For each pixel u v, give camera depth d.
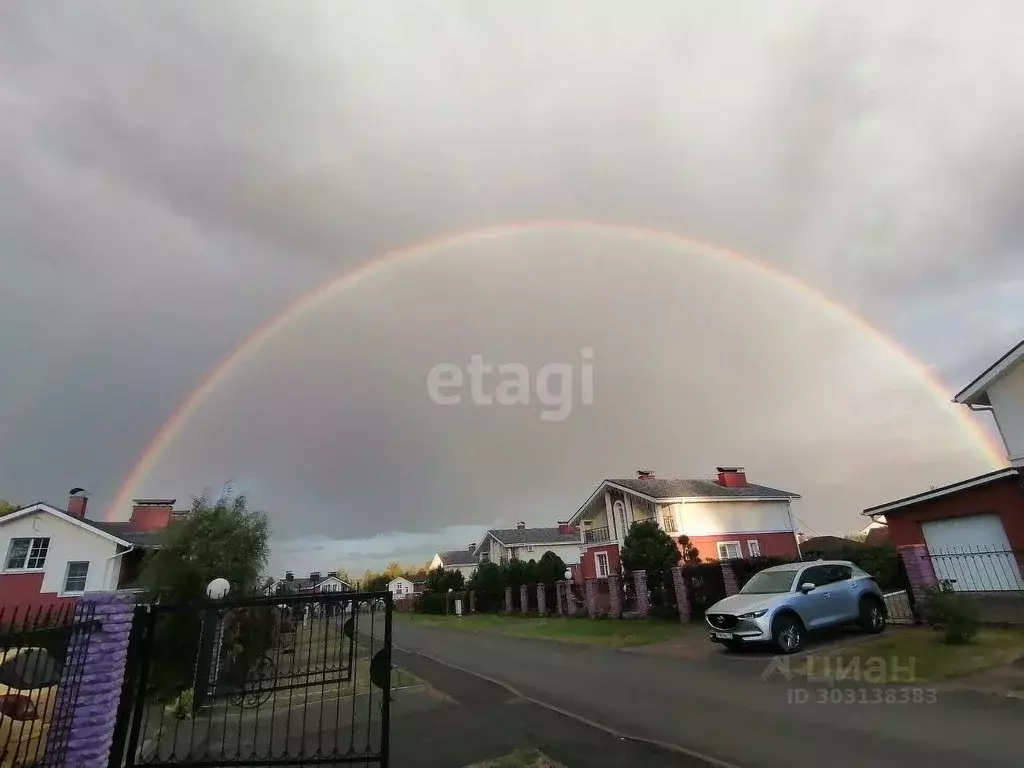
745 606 10.68
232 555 12.99
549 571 31.66
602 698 8.35
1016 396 15.30
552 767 5.42
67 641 5.16
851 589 11.48
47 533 22.73
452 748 6.32
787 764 4.98
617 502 33.44
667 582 19.78
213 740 7.40
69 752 4.96
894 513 16.69
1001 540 14.09
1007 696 6.49
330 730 7.53
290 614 11.38
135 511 28.31
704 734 6.08
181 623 9.80
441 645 18.14
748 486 34.62
